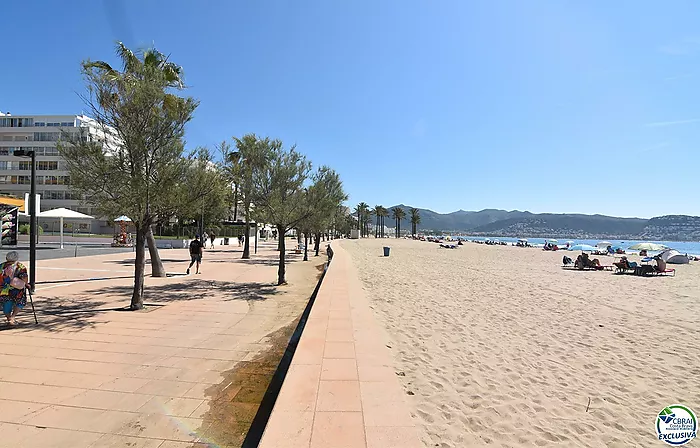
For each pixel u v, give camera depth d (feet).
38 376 16.97
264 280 52.08
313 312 27.73
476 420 14.53
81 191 28.14
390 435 10.55
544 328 29.55
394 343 24.03
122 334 23.82
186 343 22.56
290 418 11.46
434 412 14.99
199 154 31.50
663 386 18.60
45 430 12.61
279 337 24.32
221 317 29.32
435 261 102.42
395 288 48.06
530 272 76.59
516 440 13.23
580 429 14.21
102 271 55.36
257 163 46.68
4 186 202.08
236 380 17.37
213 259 85.71
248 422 13.61
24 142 203.82
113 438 12.34
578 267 85.10
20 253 77.51
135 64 30.27
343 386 13.99
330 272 56.18
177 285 44.98
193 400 15.28
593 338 26.99
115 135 28.81
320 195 47.26
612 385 18.62
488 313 34.47
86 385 16.24
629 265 75.56
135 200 27.78
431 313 33.45
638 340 26.63
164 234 151.43
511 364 21.09
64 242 126.11
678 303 41.83
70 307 30.91
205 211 32.94
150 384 16.63
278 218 45.65
